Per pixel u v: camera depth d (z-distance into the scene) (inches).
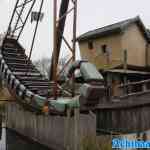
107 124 742.5
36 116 891.4
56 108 751.1
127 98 678.5
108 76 1029.2
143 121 621.6
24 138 978.7
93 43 1151.0
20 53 1083.3
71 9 820.6
